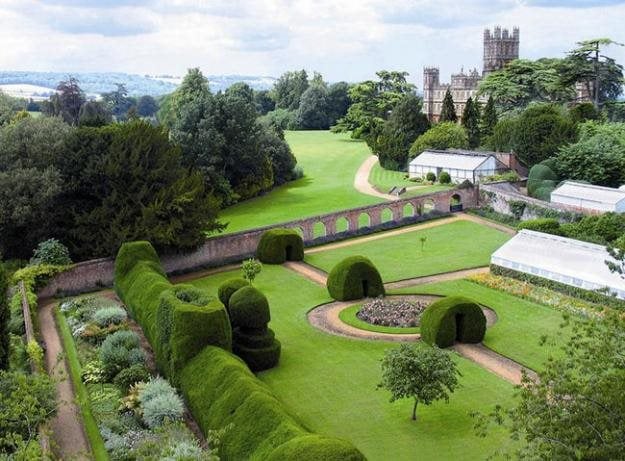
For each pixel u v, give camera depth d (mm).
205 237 71375
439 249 75625
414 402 37812
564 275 58219
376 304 55031
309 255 75562
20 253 67562
